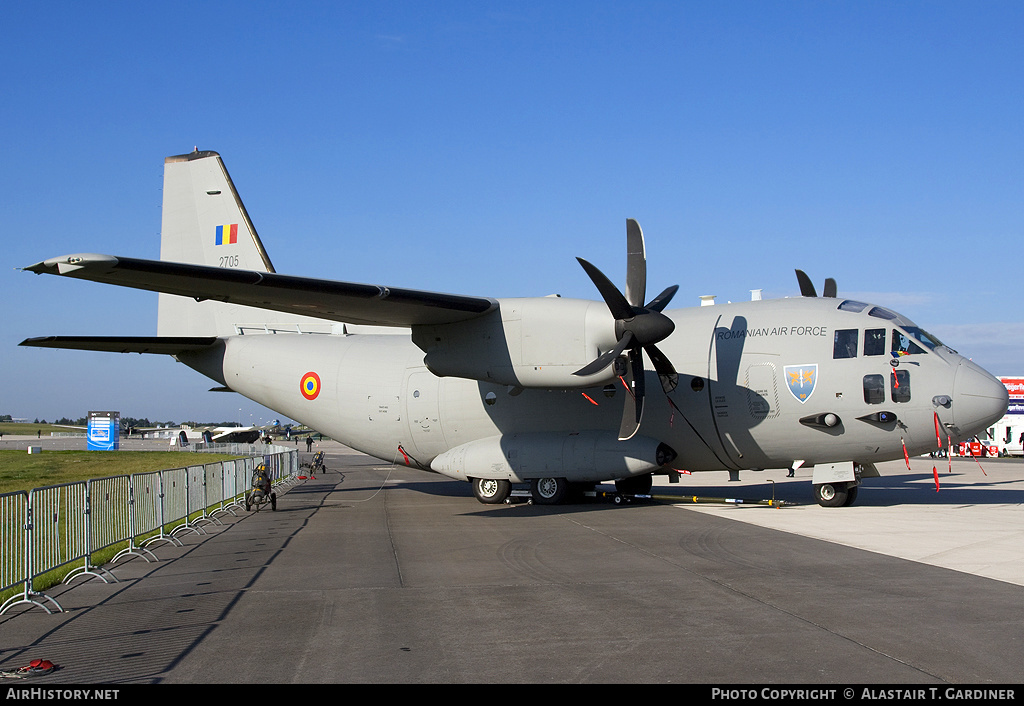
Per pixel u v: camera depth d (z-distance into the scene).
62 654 6.12
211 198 21.56
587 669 5.61
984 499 18.00
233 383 20.48
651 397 16.39
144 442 94.12
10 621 7.21
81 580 9.23
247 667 5.73
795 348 15.59
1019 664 5.62
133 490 11.29
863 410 15.09
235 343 20.44
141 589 8.63
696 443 16.34
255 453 51.41
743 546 11.03
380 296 13.45
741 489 21.84
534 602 7.73
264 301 13.91
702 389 16.03
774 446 15.90
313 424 19.98
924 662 5.68
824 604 7.47
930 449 15.16
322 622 7.02
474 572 9.40
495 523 14.17
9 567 8.05
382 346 19.41
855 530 12.57
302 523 14.81
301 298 13.53
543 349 14.50
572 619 7.04
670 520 14.12
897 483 23.50
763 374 15.66
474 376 15.17
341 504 18.77
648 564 9.74
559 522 14.11
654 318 13.91
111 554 11.30
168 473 13.20
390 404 18.64
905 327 15.38
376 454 19.70
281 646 6.27
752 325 16.14
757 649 6.04
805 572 9.08
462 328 15.06
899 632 6.45
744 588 8.24
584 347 14.31
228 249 21.28
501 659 5.87
